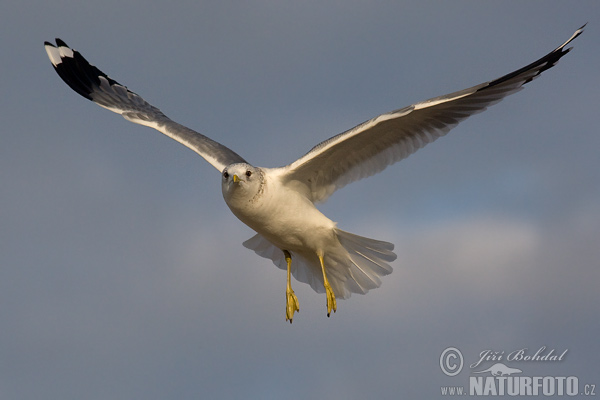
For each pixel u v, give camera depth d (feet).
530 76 39.40
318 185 42.16
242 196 38.86
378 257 42.01
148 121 48.85
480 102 40.37
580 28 38.60
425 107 37.24
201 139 45.16
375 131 40.01
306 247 41.88
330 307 40.81
